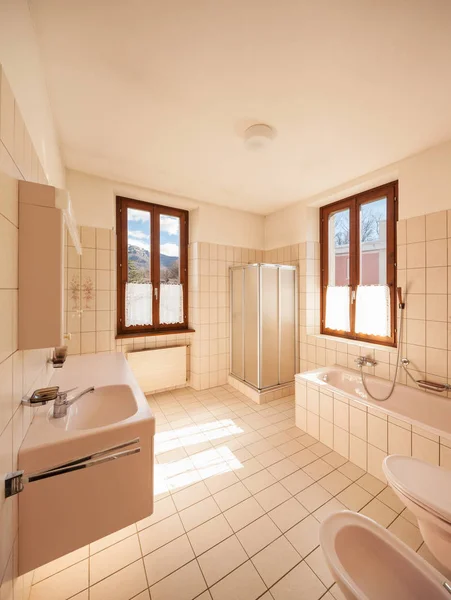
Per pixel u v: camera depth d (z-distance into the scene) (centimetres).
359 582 96
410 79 143
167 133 194
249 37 120
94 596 111
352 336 292
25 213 89
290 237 348
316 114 172
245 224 373
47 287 92
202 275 340
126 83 147
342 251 311
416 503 114
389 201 257
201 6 106
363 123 181
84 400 146
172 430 243
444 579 89
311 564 124
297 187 290
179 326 350
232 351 361
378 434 184
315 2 105
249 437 232
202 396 321
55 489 95
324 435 222
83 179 259
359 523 108
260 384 309
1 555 71
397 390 226
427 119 177
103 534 104
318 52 127
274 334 321
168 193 308
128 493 110
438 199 205
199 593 112
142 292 321
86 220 261
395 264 252
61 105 165
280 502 161
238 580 117
